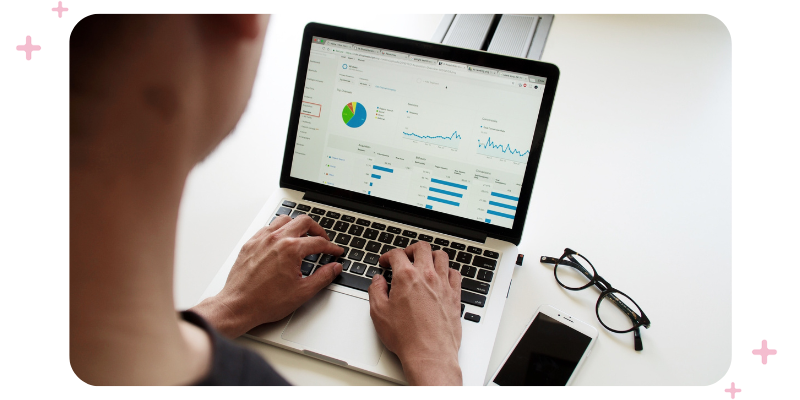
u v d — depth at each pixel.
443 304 0.62
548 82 0.70
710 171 0.88
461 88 0.73
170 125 0.33
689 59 1.08
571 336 0.66
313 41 0.76
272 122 0.97
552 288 0.72
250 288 0.62
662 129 0.95
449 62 0.73
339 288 0.68
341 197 0.79
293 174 0.80
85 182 0.33
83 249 0.35
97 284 0.36
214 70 0.33
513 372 0.62
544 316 0.68
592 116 0.98
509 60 0.71
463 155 0.74
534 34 1.12
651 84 1.03
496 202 0.74
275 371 0.58
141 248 0.36
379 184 0.77
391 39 0.74
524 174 0.72
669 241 0.78
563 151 0.92
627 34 1.15
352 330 0.64
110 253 0.35
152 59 0.30
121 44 0.29
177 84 0.31
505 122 0.72
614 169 0.89
